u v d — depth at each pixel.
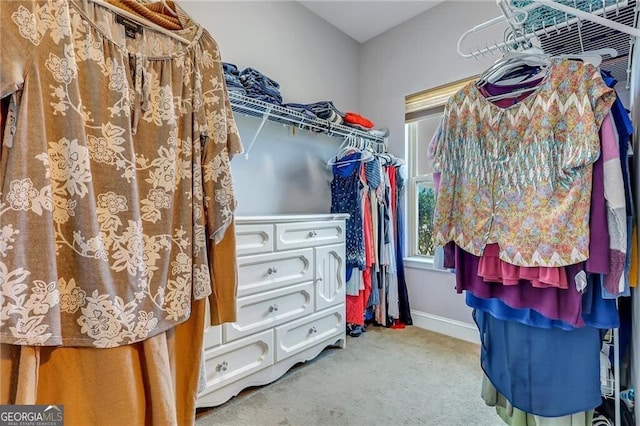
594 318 0.89
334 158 2.67
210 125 0.87
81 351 0.67
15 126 0.58
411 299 2.77
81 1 0.66
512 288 1.00
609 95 0.83
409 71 2.78
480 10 2.30
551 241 0.89
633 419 1.04
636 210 0.97
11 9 0.57
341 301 2.24
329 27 2.86
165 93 0.79
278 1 2.45
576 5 0.93
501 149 1.01
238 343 1.60
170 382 0.80
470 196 1.08
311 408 1.55
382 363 2.02
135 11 0.76
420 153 2.90
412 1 2.54
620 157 0.84
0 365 0.58
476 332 2.34
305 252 1.97
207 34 0.90
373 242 2.52
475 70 2.33
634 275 0.90
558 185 0.89
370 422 1.45
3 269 0.56
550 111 0.91
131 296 0.71
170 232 0.80
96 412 0.67
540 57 0.98
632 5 0.89
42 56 0.61
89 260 0.65
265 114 2.04
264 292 1.72
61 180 0.64
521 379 1.02
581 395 0.94
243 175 2.19
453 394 1.67
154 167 0.77
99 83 0.68
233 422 1.45
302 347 1.94
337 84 2.94
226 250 0.92
